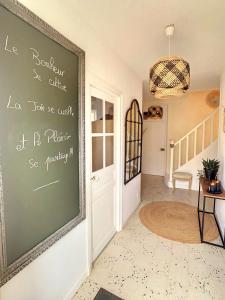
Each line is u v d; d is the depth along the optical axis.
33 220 1.13
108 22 1.58
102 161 2.11
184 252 2.13
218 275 1.79
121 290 1.63
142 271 1.84
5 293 0.99
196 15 1.48
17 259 1.04
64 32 1.33
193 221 2.87
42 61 1.12
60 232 1.36
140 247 2.22
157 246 2.25
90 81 1.69
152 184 4.86
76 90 1.46
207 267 1.89
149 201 3.67
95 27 1.66
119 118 2.40
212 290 1.62
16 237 1.02
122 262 1.97
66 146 1.39
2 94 0.91
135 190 3.22
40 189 1.17
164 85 1.46
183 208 3.33
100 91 1.96
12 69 0.95
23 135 1.03
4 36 0.90
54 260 1.35
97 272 1.83
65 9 1.33
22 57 1.00
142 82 3.28
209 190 2.40
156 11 1.43
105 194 2.21
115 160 2.44
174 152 4.93
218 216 2.75
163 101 5.63
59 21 1.28
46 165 1.21
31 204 1.11
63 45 1.29
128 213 2.92
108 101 2.16
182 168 4.52
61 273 1.43
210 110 4.82
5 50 0.91
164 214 3.10
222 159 2.78
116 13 1.46
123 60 2.38
